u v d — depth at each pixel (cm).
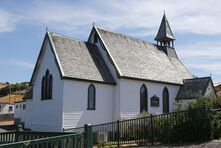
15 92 11025
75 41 3409
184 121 1919
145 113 3231
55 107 3034
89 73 3164
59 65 2981
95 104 3161
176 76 4125
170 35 4672
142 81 3553
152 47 4350
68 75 2956
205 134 1853
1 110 8494
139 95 3506
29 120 3731
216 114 1922
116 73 3338
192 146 1747
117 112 3278
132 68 3544
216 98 2161
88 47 3488
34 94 3403
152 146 1905
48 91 3189
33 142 793
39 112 3272
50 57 3203
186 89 3997
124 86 3347
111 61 3412
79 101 3034
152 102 3644
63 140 938
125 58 3622
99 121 3172
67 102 2948
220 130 1902
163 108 3791
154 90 3703
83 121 3039
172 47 4703
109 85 3316
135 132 2144
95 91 3183
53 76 3117
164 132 1978
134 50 3903
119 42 3797
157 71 3878
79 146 1039
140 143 2067
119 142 2162
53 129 3027
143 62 3816
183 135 1909
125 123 2253
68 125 2933
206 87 3872
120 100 3278
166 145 1872
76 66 3119
